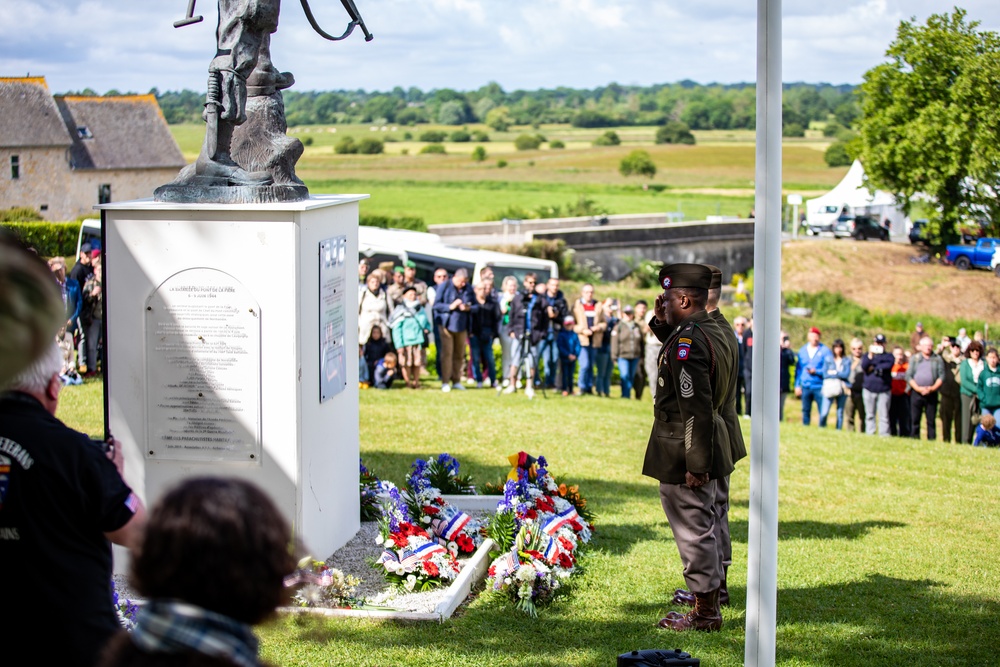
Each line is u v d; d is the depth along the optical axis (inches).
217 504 85.2
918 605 292.2
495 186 4557.1
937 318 1705.2
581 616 266.1
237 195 265.6
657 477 259.9
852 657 247.9
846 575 321.7
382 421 555.2
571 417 592.4
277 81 292.8
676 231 2257.6
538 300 672.4
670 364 256.5
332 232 291.9
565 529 316.2
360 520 334.3
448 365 681.6
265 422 269.6
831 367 657.0
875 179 1963.6
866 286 1827.0
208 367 270.4
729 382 262.1
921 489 464.8
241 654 84.8
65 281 590.9
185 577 83.7
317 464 283.9
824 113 6840.6
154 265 270.1
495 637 246.2
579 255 2151.8
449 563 280.1
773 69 192.7
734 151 5629.9
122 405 274.7
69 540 122.1
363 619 251.6
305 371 273.3
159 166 2664.9
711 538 258.8
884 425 636.1
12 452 119.9
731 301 1742.1
